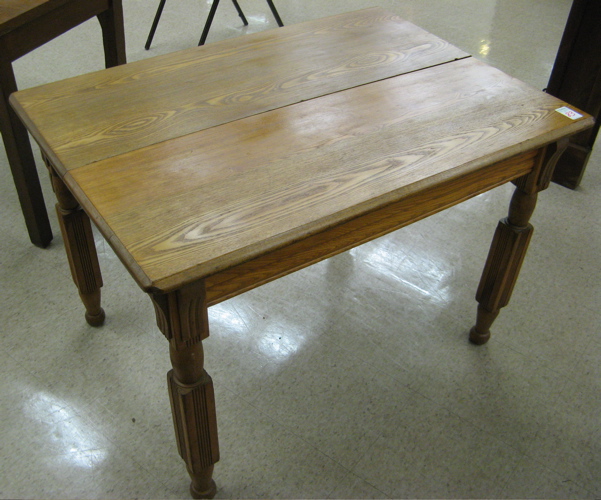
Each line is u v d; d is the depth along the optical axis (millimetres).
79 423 1784
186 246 1145
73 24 2236
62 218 1754
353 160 1396
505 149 1448
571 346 2084
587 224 2617
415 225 2592
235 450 1734
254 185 1310
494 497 1648
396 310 2193
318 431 1794
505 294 1895
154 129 1498
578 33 2477
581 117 1587
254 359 1999
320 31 2037
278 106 1606
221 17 4324
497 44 3959
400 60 1857
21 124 2096
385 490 1656
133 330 2080
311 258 1357
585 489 1673
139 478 1661
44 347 2004
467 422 1834
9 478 1640
